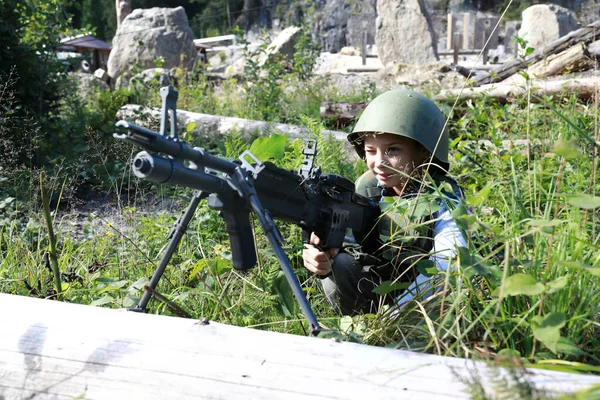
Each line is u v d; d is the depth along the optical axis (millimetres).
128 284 3098
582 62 8125
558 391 1410
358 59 25484
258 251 2750
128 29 17781
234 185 1903
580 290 1957
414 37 19547
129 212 4312
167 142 1709
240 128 8094
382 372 1548
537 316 1678
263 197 2025
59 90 8641
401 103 2664
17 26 8086
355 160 5578
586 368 1582
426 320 1918
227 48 22672
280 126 7922
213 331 1716
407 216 2422
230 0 48156
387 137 2674
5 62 7629
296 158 3854
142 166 1664
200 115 8750
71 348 1712
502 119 6012
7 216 4992
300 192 2168
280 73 11898
